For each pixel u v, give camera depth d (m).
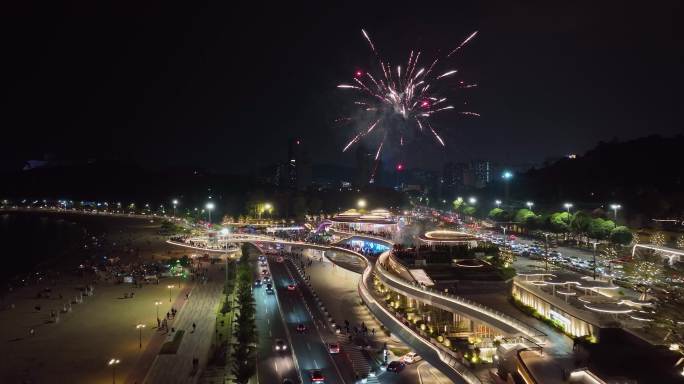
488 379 71.69
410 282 122.44
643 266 122.81
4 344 127.56
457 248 157.25
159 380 105.06
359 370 106.81
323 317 148.12
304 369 108.00
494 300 112.06
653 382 60.31
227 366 111.56
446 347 86.94
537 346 75.19
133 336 133.50
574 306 90.88
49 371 110.06
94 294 180.25
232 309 153.38
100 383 103.75
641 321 83.31
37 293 181.88
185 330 138.00
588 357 68.50
